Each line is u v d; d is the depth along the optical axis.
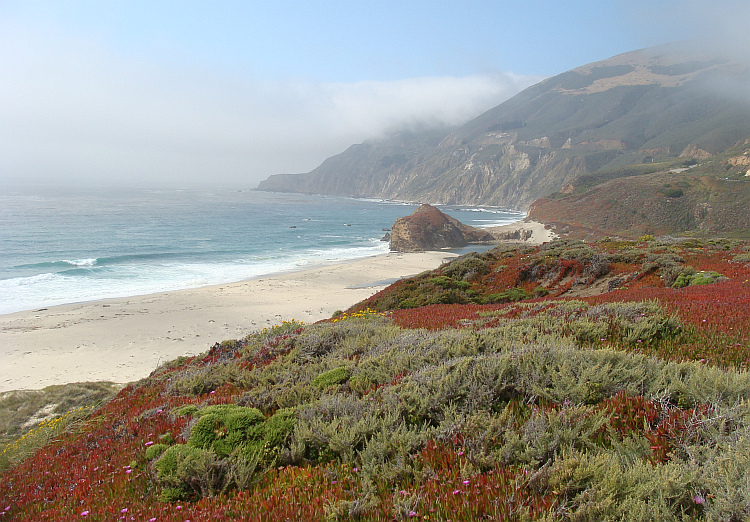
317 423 5.72
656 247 31.11
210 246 94.00
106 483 5.67
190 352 30.00
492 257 34.53
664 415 4.61
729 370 5.48
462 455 4.50
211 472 5.12
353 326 12.32
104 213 157.38
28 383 24.25
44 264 66.44
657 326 8.60
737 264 22.72
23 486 6.45
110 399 12.23
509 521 3.41
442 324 12.88
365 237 126.25
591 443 4.27
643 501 3.28
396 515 3.70
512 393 5.88
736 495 3.11
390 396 5.96
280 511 4.09
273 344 11.77
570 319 9.98
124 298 47.19
